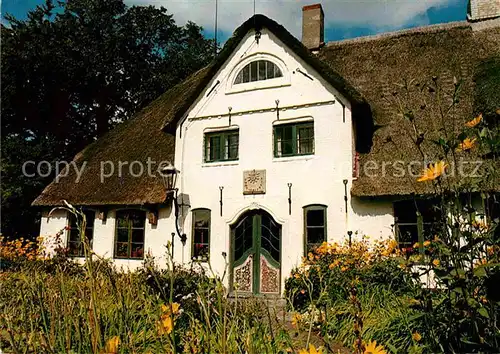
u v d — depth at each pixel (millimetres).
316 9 16281
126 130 17312
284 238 10992
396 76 13078
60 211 14992
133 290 4543
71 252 14422
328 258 8859
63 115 28250
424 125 11016
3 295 4414
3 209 22391
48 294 3713
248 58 12273
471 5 14406
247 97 12086
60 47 25891
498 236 2652
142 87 28875
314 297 7578
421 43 13922
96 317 2516
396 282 7270
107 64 27641
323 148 11000
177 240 12328
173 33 31188
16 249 13164
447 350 2736
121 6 28844
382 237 9797
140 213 13578
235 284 2721
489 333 2465
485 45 13078
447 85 11984
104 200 13695
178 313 2920
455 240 2709
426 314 2768
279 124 11625
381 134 11297
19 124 26797
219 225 11789
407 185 9773
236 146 12195
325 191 10797
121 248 13609
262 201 11391
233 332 2623
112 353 1899
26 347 2943
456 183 3002
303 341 3148
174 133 13500
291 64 11719
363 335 5457
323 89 11242
